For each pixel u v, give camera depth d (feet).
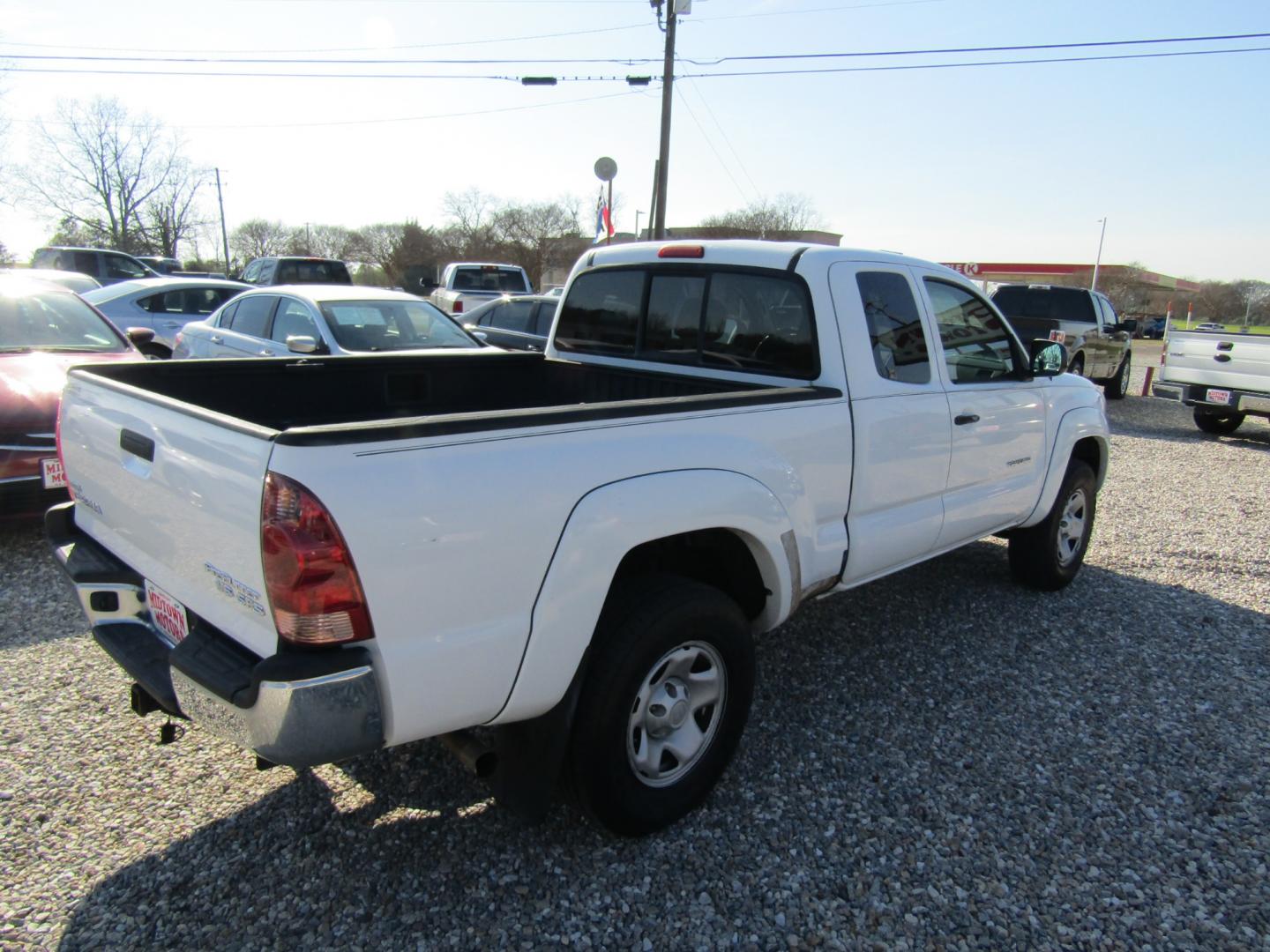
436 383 14.20
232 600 7.39
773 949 7.91
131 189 168.96
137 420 8.59
